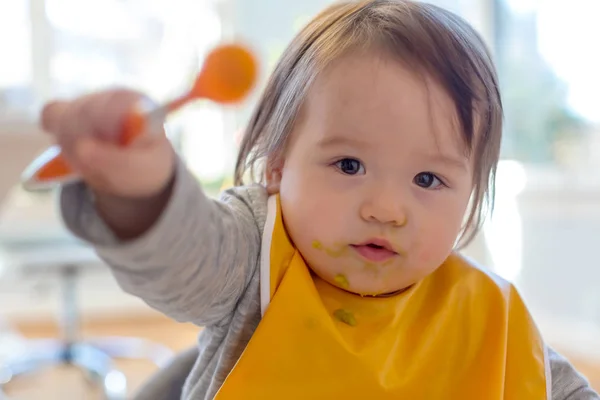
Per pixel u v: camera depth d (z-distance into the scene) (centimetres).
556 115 250
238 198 64
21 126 210
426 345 66
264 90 69
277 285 61
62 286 246
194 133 277
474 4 266
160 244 44
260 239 62
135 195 42
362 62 59
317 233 60
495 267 264
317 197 59
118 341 271
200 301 54
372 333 63
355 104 58
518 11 259
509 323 71
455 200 62
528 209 257
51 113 40
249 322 61
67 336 242
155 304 52
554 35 249
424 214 60
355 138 58
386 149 58
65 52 301
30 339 277
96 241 43
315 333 61
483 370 67
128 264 45
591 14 238
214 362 64
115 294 310
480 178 67
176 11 303
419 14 63
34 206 229
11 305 305
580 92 242
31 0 297
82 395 219
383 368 62
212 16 302
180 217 45
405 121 58
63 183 43
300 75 63
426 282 70
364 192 58
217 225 52
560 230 247
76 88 303
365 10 64
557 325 249
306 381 60
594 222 237
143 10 304
